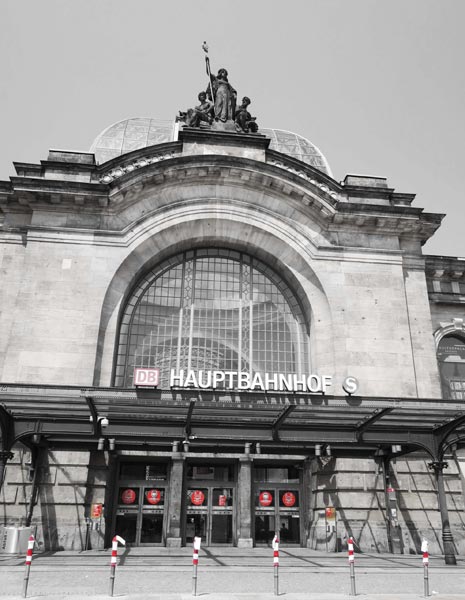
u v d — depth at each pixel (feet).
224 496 83.46
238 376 74.84
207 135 99.96
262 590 43.57
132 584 45.03
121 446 79.10
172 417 71.20
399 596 41.55
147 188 92.84
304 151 130.72
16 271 86.74
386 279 93.66
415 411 68.33
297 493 85.61
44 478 73.77
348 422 72.18
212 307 95.20
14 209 90.22
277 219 95.55
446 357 99.50
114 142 121.60
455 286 102.58
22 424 66.44
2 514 71.56
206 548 77.71
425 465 82.69
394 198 101.09
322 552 74.69
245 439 69.77
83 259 86.84
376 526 77.77
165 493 82.12
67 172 93.20
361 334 89.40
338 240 95.61
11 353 79.77
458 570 57.52
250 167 94.43
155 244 92.58
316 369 89.35
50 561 59.11
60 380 79.36
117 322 86.53
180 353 90.74
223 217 94.07
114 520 79.66
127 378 87.20
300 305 96.84
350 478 79.77
